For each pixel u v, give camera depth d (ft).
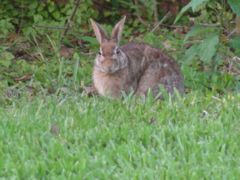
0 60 47.55
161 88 40.37
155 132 33.94
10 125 34.63
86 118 35.76
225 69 47.34
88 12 55.11
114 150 31.78
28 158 31.19
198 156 31.27
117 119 35.91
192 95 40.14
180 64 47.34
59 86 44.04
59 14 54.90
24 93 42.11
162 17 56.90
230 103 38.19
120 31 40.86
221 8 50.57
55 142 32.37
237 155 31.53
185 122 35.45
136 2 55.88
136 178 28.78
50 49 51.55
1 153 31.45
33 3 55.21
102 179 29.17
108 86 41.09
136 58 41.55
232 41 45.98
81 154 31.24
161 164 30.35
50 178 29.37
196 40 51.39
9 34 53.52
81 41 53.06
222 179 28.99
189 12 56.49
